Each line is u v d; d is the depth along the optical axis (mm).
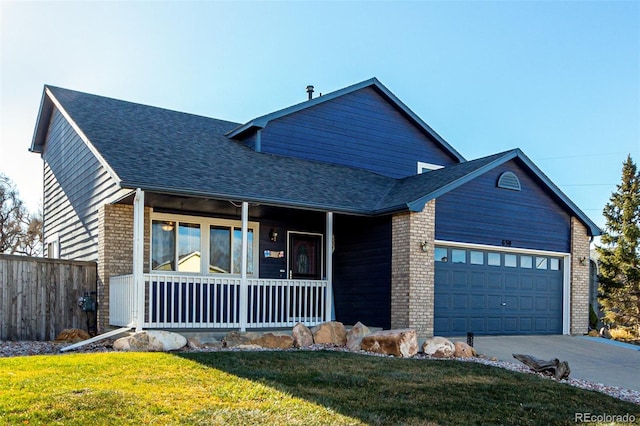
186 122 16328
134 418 5762
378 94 17453
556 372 9898
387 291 13320
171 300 11305
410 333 10883
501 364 10531
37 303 12211
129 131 13688
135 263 10508
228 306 11742
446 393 7824
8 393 6293
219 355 9055
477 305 14078
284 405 6500
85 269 12773
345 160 16547
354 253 14477
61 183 16547
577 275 15938
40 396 6211
